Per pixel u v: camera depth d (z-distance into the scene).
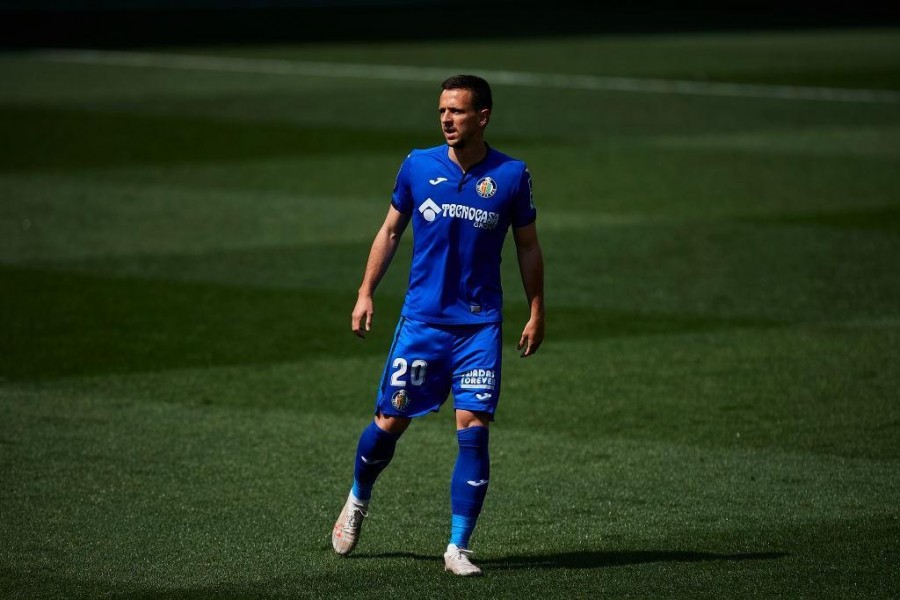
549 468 23.30
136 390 27.70
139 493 21.78
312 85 76.25
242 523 20.52
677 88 77.25
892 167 54.09
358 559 19.09
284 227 43.41
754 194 48.84
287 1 136.38
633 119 66.19
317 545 19.64
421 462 23.67
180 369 29.20
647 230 43.16
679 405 26.92
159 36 103.31
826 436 25.00
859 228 43.44
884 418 26.05
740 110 69.50
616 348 31.02
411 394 18.78
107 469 22.95
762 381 28.52
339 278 37.38
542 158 55.72
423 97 72.00
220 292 35.78
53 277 37.06
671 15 129.88
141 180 50.50
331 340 31.70
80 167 52.78
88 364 29.47
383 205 46.81
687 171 53.19
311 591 17.75
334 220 44.47
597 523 20.64
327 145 58.12
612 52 96.12
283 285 36.59
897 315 33.81
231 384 28.19
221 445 24.33
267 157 55.34
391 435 18.94
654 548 19.48
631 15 129.50
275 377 28.73
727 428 25.48
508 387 28.22
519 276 38.41
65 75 78.81
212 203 46.75
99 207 45.91
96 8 128.88
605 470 23.17
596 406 26.89
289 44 98.50
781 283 36.84
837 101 72.75
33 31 105.94
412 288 18.95
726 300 35.19
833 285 36.66
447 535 20.16
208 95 71.81
